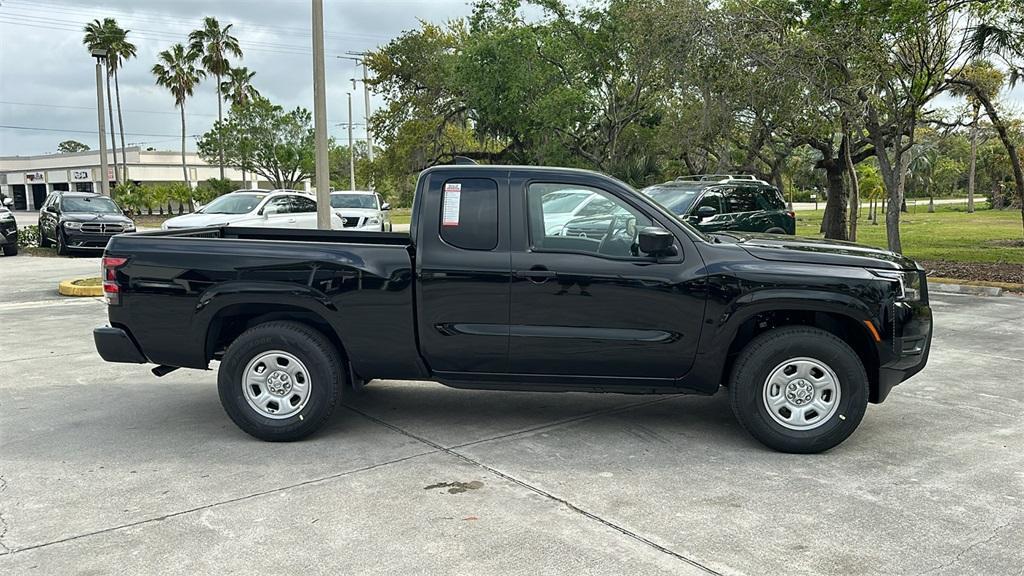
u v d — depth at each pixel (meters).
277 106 54.12
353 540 3.78
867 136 22.88
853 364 4.95
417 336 5.22
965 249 20.75
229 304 5.24
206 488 4.46
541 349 5.15
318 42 12.77
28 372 7.34
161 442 5.30
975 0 14.23
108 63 56.69
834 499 4.30
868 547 3.71
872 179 52.25
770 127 19.81
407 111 35.53
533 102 28.33
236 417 5.27
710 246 5.14
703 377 5.18
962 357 8.03
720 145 24.14
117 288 5.31
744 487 4.47
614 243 5.18
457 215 5.18
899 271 5.11
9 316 10.62
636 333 5.10
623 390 5.28
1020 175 17.53
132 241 5.33
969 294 13.02
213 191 54.34
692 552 3.65
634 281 5.05
